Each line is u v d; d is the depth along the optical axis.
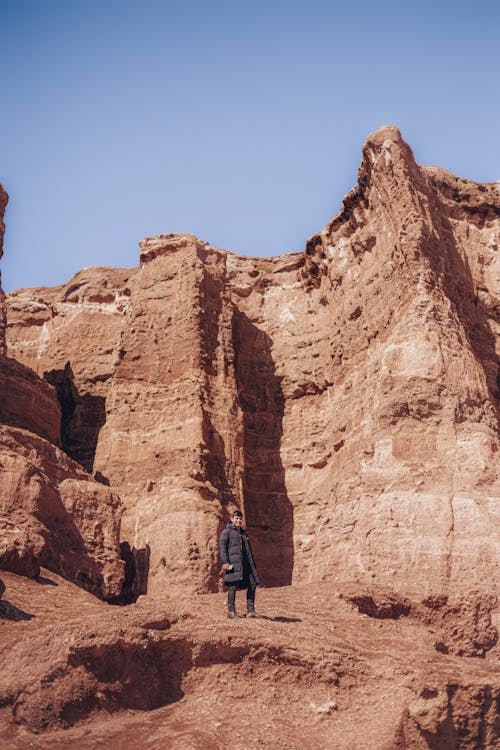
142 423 32.84
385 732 14.88
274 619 18.59
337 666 15.96
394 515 25.98
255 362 36.34
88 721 14.87
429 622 22.78
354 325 32.91
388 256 31.86
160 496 30.09
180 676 16.02
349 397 31.75
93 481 28.48
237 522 18.39
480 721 15.16
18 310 45.12
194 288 34.78
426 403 27.84
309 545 30.97
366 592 22.28
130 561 29.31
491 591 23.88
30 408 30.33
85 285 44.66
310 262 37.56
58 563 25.03
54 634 15.59
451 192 34.62
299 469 33.19
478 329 32.38
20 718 14.61
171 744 14.00
